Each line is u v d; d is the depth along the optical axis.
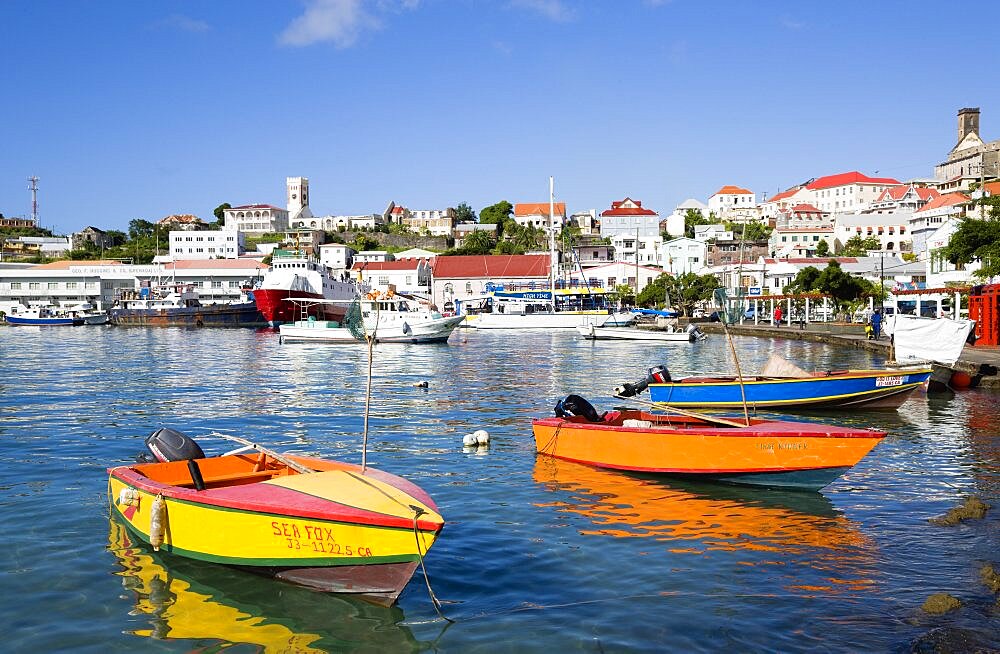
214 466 11.55
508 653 7.76
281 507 9.03
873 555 10.27
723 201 190.88
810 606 8.64
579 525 11.74
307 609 8.81
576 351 51.69
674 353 48.84
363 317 60.31
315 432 19.78
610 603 8.89
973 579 9.33
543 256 114.31
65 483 14.31
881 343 43.34
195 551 9.91
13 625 8.39
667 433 14.08
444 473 15.04
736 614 8.50
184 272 118.31
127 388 30.02
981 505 12.27
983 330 38.31
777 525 11.66
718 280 95.88
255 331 85.75
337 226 177.12
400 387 30.31
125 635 8.19
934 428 19.70
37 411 23.69
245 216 173.25
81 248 161.25
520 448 17.47
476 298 96.38
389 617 8.62
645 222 155.38
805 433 13.08
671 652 7.70
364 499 9.26
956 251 39.31
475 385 30.97
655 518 12.07
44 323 96.94
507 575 9.77
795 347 52.00
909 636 7.82
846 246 130.75
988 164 146.50
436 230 176.75
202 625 8.42
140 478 10.64
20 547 10.72
